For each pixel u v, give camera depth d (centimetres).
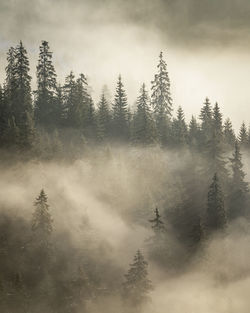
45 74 9006
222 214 6231
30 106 8306
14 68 8450
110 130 9025
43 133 7856
